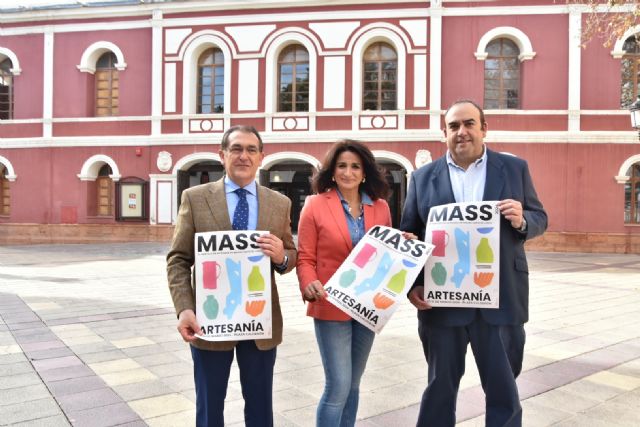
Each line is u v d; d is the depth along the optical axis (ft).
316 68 57.31
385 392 13.25
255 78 58.44
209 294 8.34
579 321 21.57
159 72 59.93
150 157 60.13
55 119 62.03
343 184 9.58
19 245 60.44
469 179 9.49
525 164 9.58
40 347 16.99
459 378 9.45
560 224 54.49
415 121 55.88
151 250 51.65
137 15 60.90
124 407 12.00
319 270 9.60
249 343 8.73
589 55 54.34
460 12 55.57
